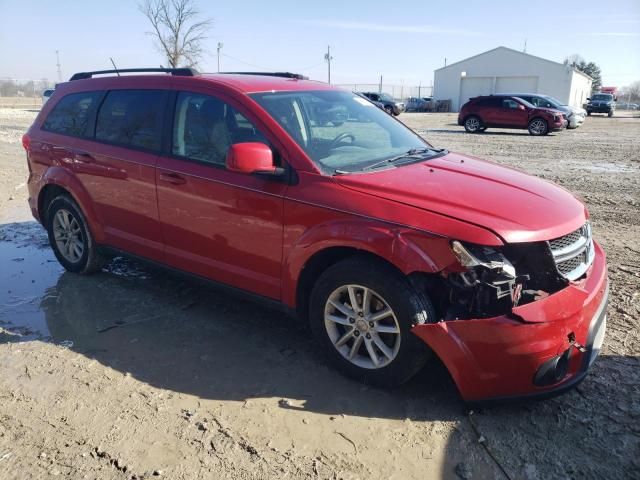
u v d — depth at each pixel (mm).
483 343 2881
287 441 2957
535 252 3018
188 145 4145
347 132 4117
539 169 11453
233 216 3801
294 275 3551
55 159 5172
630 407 3156
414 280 3086
